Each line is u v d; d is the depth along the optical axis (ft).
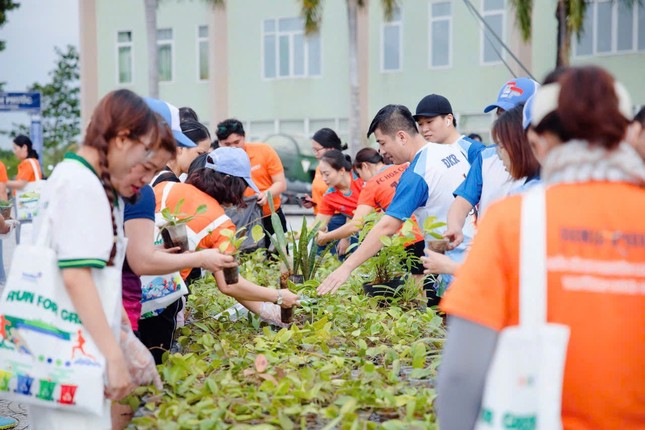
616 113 6.34
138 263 10.70
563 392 6.32
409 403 9.05
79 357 8.35
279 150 85.61
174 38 92.53
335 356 11.51
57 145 123.65
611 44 76.13
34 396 8.43
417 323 13.71
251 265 19.38
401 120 16.62
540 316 6.11
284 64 88.28
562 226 6.24
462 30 80.23
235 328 14.40
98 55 96.12
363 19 83.66
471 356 6.20
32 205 24.79
